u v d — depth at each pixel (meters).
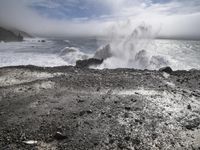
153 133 5.41
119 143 4.93
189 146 4.96
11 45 51.06
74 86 9.37
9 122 5.95
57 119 6.09
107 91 8.70
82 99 7.71
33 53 30.69
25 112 6.63
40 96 8.12
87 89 8.96
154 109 6.90
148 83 9.99
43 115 6.38
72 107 6.97
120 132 5.41
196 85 10.23
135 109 6.79
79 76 11.20
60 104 7.26
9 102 7.54
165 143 5.02
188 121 6.25
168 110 6.92
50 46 45.94
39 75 11.70
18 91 8.77
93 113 6.48
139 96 8.09
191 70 13.93
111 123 5.86
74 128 5.59
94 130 5.50
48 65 21.42
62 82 9.97
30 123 5.88
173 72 13.05
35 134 5.31
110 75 11.51
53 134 5.31
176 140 5.18
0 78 11.02
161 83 10.12
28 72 12.31
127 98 7.83
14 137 5.17
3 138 5.14
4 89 9.06
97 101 7.52
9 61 22.97
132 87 9.28
